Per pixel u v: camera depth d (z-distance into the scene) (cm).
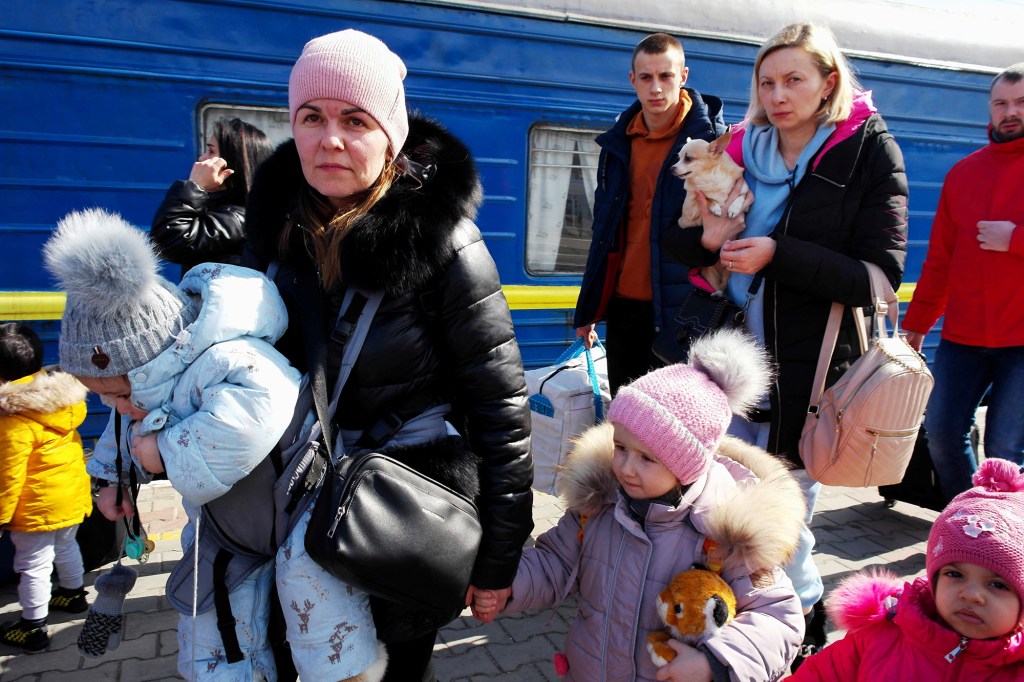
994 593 152
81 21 424
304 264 179
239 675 166
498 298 175
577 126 547
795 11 591
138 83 439
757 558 180
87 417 470
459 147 180
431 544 160
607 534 200
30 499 300
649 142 373
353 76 159
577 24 529
